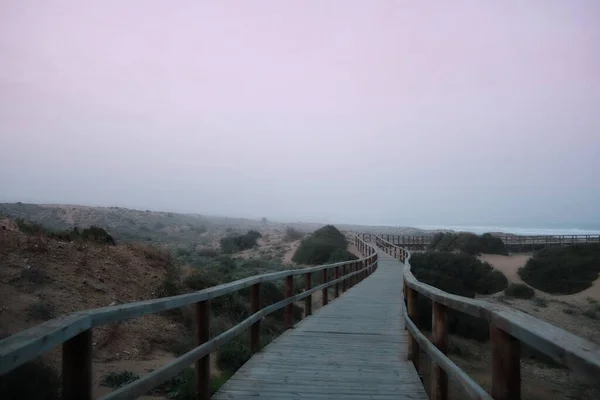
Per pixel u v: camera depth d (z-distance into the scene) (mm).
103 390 6805
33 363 5574
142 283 12430
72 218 64062
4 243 10523
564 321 26625
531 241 55875
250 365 7102
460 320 19500
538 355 17109
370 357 7719
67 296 9695
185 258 33812
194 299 4820
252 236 59312
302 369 6926
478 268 34812
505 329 2814
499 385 2939
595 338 22344
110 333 9172
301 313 17938
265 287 17172
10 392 5109
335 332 9922
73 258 11617
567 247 44312
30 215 60531
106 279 11508
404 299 10883
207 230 88750
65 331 2748
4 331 7488
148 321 10648
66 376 3016
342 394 5770
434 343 4832
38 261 10531
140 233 63875
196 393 5262
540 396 13305
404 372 6809
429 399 5598
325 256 39938
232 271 25359
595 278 35750
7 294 8742
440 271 33125
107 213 71938
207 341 5277
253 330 7812
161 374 3945
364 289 18938
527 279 37875
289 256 44531
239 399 5551
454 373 3799
